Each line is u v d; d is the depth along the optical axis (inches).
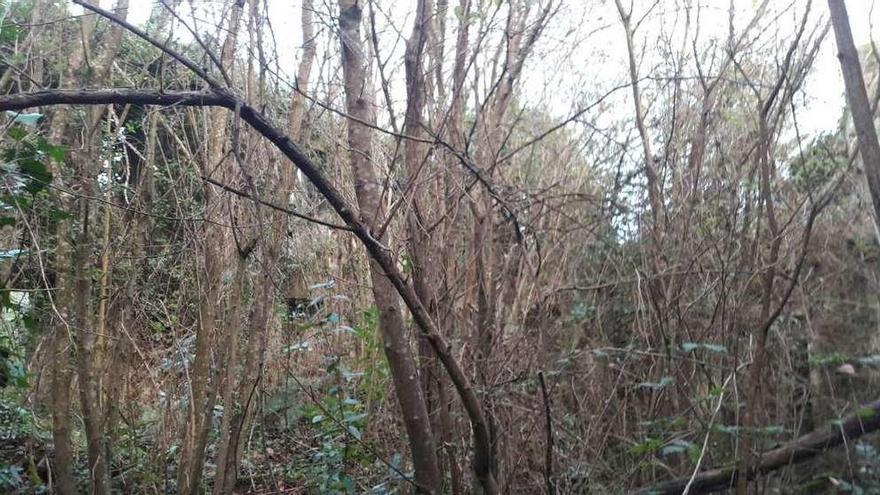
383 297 138.9
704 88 172.4
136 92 105.3
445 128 156.6
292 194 177.9
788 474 160.2
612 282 176.6
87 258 149.1
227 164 157.1
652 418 170.1
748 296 166.4
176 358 183.0
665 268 178.7
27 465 186.9
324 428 181.3
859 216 161.9
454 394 157.4
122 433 179.9
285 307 186.5
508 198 164.2
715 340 169.9
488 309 161.0
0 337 157.3
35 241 142.6
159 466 181.0
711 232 175.8
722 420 164.4
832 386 160.2
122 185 161.6
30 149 129.3
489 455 131.7
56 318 151.5
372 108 157.5
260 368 155.8
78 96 102.9
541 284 180.5
